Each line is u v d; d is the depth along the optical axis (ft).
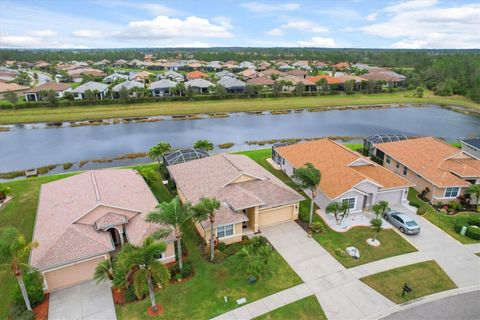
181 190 114.21
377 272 84.89
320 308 73.36
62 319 70.49
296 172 101.30
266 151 179.63
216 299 75.87
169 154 146.61
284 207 106.83
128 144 204.03
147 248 62.59
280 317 71.00
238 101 324.80
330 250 93.76
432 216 112.88
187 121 262.06
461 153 135.85
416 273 84.69
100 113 270.87
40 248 79.87
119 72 523.70
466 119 280.31
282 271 85.05
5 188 119.85
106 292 78.28
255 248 92.22
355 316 71.41
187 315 71.41
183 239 99.04
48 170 163.02
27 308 70.95
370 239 98.99
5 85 339.98
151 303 73.77
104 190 99.45
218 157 128.47
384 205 100.01
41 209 99.96
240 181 109.50
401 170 142.51
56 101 284.82
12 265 65.16
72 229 83.41
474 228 100.37
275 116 284.20
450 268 86.84
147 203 101.96
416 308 73.56
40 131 232.53
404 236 101.19
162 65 621.31
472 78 374.22
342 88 388.57
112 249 82.28
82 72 476.13
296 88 354.13
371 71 510.17
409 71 537.24
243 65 607.78
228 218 94.68
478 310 73.15
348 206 105.60
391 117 284.41
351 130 241.76
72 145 202.39
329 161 130.31
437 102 343.26
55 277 78.28
